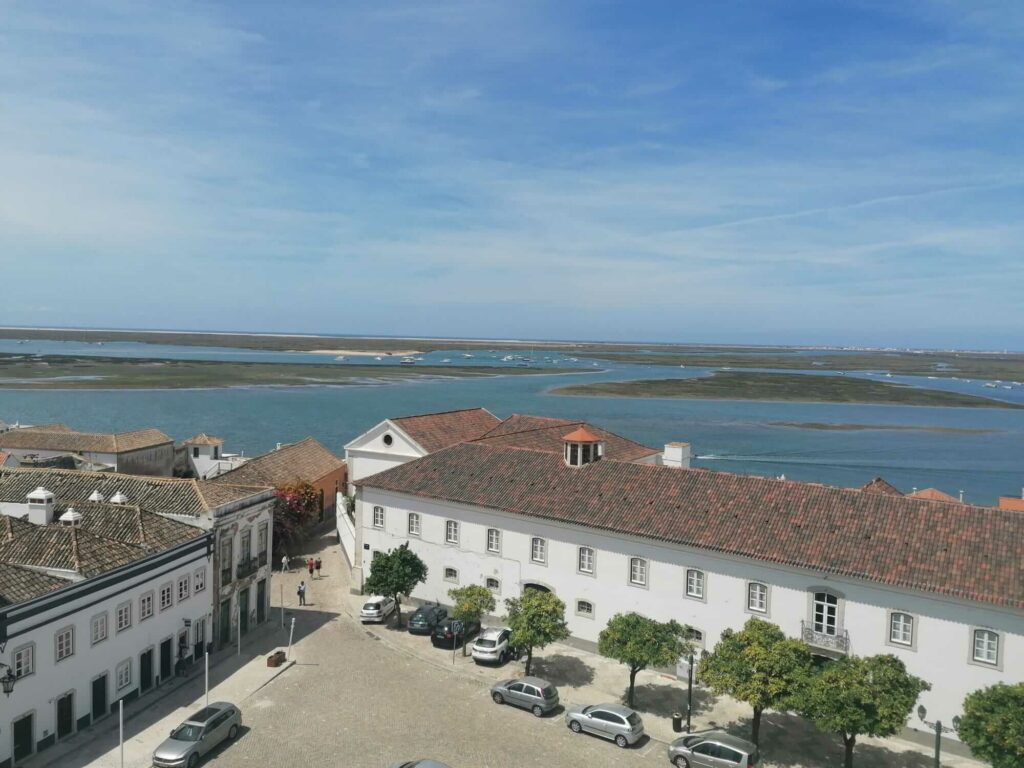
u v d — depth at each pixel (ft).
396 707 124.47
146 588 128.67
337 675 137.08
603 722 114.83
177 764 102.12
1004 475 345.10
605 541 144.25
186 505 148.46
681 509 141.18
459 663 143.43
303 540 223.92
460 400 607.78
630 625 123.24
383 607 165.99
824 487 135.54
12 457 237.04
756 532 130.52
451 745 112.06
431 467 176.55
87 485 158.20
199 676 136.26
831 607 121.29
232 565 152.87
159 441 282.77
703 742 105.50
